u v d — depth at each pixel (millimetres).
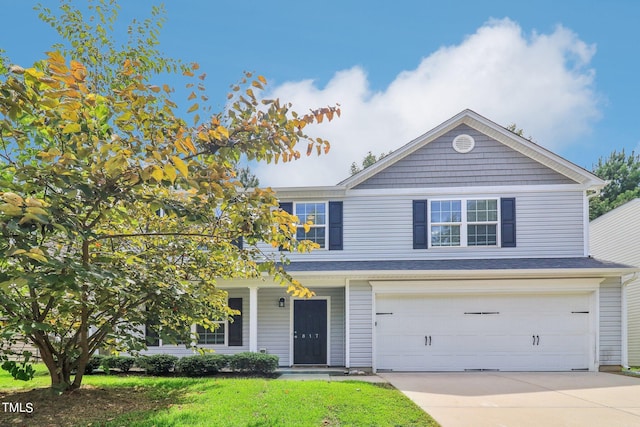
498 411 6887
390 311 12281
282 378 10641
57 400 6539
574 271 11641
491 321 12164
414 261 13016
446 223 13258
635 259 16281
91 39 9172
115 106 4004
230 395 7312
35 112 4301
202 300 7000
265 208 4633
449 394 8266
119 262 6051
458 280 12102
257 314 13523
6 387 7805
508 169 13297
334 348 13438
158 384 8555
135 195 4281
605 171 33094
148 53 9305
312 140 4516
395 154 13391
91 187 4008
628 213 16750
